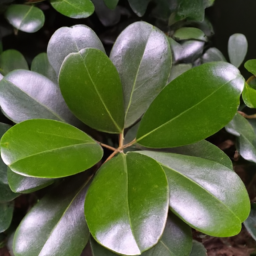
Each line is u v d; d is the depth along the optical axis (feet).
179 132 0.59
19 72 0.63
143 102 0.66
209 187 0.56
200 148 0.67
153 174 0.54
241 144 0.72
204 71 0.56
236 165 0.89
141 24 0.66
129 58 0.65
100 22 1.04
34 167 0.48
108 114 0.63
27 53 1.03
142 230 0.48
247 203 0.55
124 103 0.66
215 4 1.03
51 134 0.54
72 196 0.63
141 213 0.49
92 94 0.59
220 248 0.97
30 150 0.50
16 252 0.56
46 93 0.64
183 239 0.60
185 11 0.94
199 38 0.96
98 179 0.56
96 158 0.57
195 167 0.59
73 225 0.60
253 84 0.81
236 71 0.55
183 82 0.57
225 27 1.08
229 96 0.54
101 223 0.49
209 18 1.07
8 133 0.49
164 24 1.02
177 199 0.55
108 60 0.58
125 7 1.00
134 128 0.76
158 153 0.63
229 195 0.55
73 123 0.67
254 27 1.05
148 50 0.65
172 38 0.99
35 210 0.60
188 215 0.53
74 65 0.56
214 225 0.52
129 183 0.54
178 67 0.75
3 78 0.62
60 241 0.58
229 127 0.75
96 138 0.73
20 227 0.58
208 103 0.56
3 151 0.47
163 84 0.65
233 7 1.03
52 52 0.65
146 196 0.51
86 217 0.50
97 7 0.98
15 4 0.86
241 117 0.79
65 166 0.51
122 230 0.48
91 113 0.62
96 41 0.65
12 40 1.00
